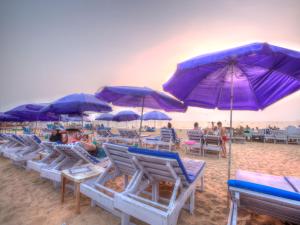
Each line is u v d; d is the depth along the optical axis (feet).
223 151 21.18
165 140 24.18
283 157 21.16
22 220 6.89
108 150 8.02
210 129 29.17
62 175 8.32
